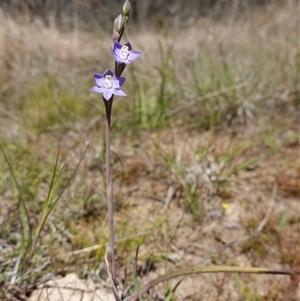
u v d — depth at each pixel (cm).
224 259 38
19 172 43
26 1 98
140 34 135
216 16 121
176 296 34
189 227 42
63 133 59
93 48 102
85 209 42
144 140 57
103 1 150
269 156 54
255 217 44
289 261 39
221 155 52
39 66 82
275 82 69
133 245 37
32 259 33
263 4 138
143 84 66
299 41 86
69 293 31
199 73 71
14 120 59
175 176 47
